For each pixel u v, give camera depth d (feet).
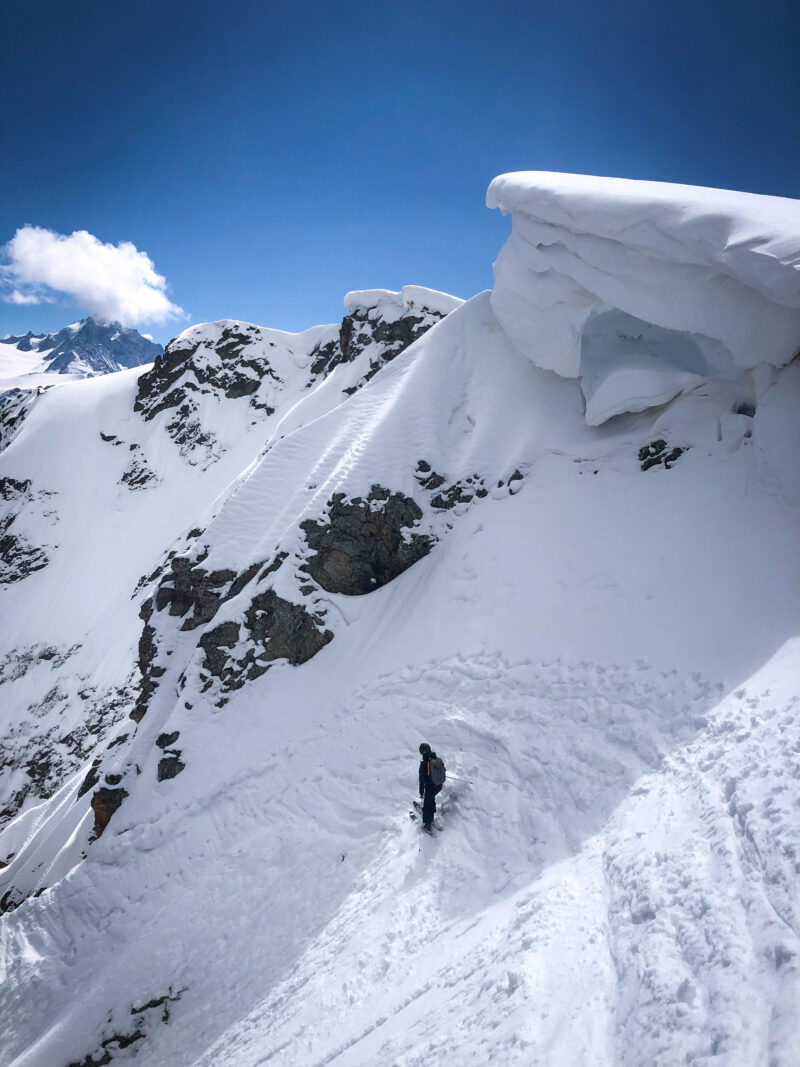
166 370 198.18
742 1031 12.84
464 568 52.11
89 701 120.16
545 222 55.67
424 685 44.93
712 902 16.98
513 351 67.31
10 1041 40.98
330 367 183.42
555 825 27.89
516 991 17.85
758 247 36.81
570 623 41.32
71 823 68.69
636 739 29.35
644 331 55.67
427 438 61.62
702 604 35.94
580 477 53.16
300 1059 23.11
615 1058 14.01
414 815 35.65
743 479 42.52
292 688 53.83
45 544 163.12
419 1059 17.44
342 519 58.65
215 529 66.03
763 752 22.09
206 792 49.47
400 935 27.35
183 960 38.63
